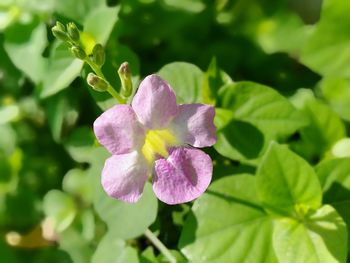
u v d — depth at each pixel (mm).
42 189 190
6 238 186
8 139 189
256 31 195
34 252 183
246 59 192
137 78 164
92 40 160
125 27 188
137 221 151
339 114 177
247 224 149
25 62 174
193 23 193
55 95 175
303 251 144
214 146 157
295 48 191
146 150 134
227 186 152
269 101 157
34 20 177
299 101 180
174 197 131
